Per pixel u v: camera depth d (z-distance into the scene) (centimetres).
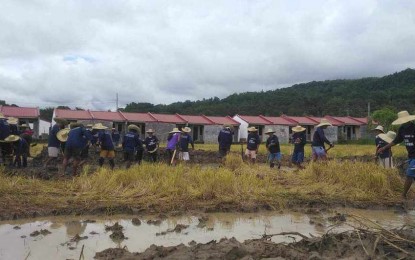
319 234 713
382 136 1276
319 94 9719
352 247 562
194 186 1040
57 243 641
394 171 1148
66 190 998
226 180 1038
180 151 1772
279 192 1043
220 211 905
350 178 1152
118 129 4738
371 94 8862
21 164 1593
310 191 1079
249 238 689
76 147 1222
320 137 1462
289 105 8612
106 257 558
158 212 877
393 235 595
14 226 744
